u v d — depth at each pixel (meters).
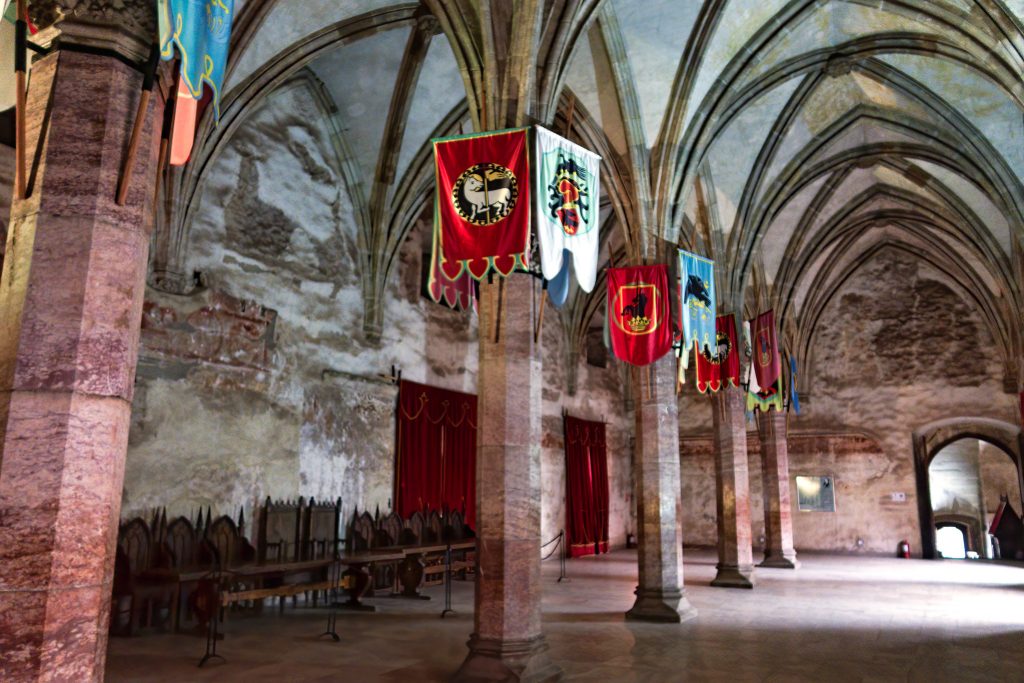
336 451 13.89
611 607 12.10
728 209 15.34
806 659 8.45
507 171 7.37
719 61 11.90
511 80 8.04
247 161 12.84
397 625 10.37
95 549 3.99
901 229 22.05
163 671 7.68
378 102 14.14
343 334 14.42
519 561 7.29
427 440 16.11
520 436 7.52
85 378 4.03
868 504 22.88
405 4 12.27
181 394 11.27
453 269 7.33
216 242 12.13
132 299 4.31
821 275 22.78
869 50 12.92
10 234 4.19
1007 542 22.86
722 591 14.12
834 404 23.64
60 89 4.25
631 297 11.04
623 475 25.44
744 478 14.84
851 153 16.52
